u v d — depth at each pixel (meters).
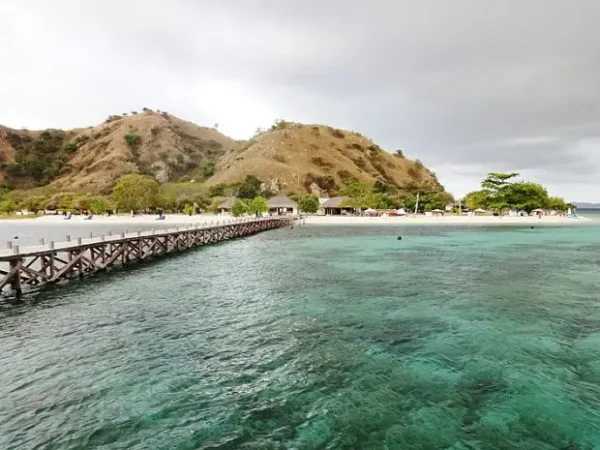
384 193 139.00
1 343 14.23
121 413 9.61
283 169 193.12
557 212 122.62
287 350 13.63
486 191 120.69
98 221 98.56
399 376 11.63
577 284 24.33
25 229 76.75
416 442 8.53
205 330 15.70
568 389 10.87
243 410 9.77
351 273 28.25
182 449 8.26
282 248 44.22
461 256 37.28
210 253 39.69
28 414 9.56
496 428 9.05
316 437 8.68
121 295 21.56
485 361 12.70
